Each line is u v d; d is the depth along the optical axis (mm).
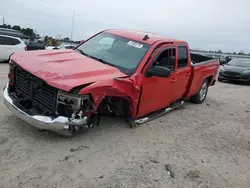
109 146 4387
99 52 5367
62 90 3764
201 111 7555
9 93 4602
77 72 4043
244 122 7039
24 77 4391
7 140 4105
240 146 5293
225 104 9000
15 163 3557
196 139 5316
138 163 3992
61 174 3459
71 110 3885
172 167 4020
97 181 3410
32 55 4734
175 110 7285
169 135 5289
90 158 3934
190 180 3746
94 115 4328
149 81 4984
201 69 7387
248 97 10953
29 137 4293
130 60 4992
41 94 4090
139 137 4926
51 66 4145
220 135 5773
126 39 5578
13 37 14930
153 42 5367
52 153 3924
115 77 4316
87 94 3857
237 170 4262
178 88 6355
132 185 3424
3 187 3064
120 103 4793
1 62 15031
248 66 15859
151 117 5809
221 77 15523
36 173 3406
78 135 4598
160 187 3475
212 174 4008
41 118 3859
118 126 5250
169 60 5711
